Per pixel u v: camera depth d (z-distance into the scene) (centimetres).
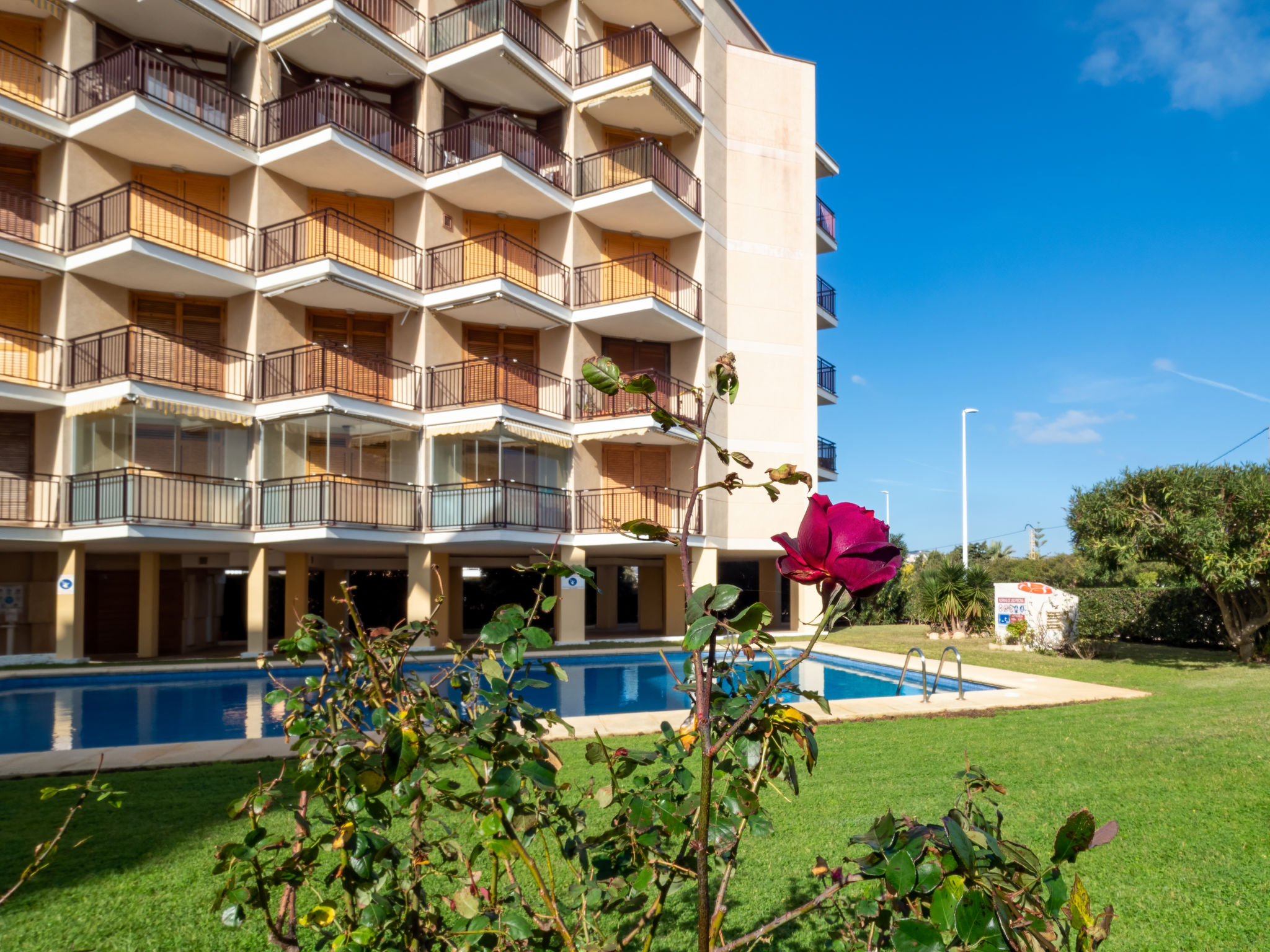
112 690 1373
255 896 188
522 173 1877
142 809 550
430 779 199
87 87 1630
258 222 1752
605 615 2467
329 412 1642
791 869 428
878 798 564
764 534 2312
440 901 211
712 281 2244
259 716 1158
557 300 2048
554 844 432
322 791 193
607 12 2192
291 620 1881
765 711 159
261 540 1672
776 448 2342
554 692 1457
